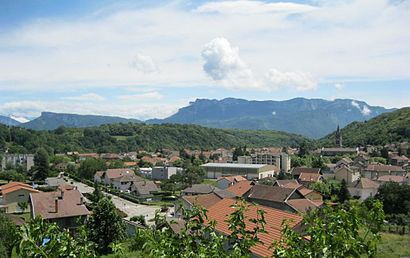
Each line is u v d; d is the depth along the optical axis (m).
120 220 34.22
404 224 42.94
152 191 78.75
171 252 6.11
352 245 5.39
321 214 6.47
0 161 113.88
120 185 86.62
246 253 6.35
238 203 7.43
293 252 5.70
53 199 44.19
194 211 7.29
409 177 79.06
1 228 19.52
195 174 93.25
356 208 5.88
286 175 99.19
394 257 26.66
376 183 74.69
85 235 6.66
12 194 61.59
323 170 104.25
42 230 5.83
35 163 100.00
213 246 6.12
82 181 97.69
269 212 19.19
